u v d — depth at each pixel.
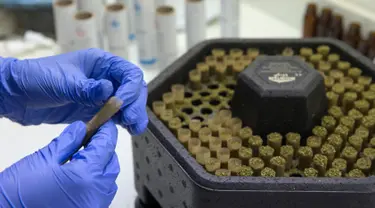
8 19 1.36
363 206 0.63
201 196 0.64
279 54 0.87
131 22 1.21
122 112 0.68
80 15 1.10
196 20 1.10
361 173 0.67
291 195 0.63
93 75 0.76
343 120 0.73
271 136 0.71
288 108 0.71
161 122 0.72
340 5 1.06
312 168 0.68
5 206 0.62
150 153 0.72
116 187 0.67
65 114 0.81
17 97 0.77
